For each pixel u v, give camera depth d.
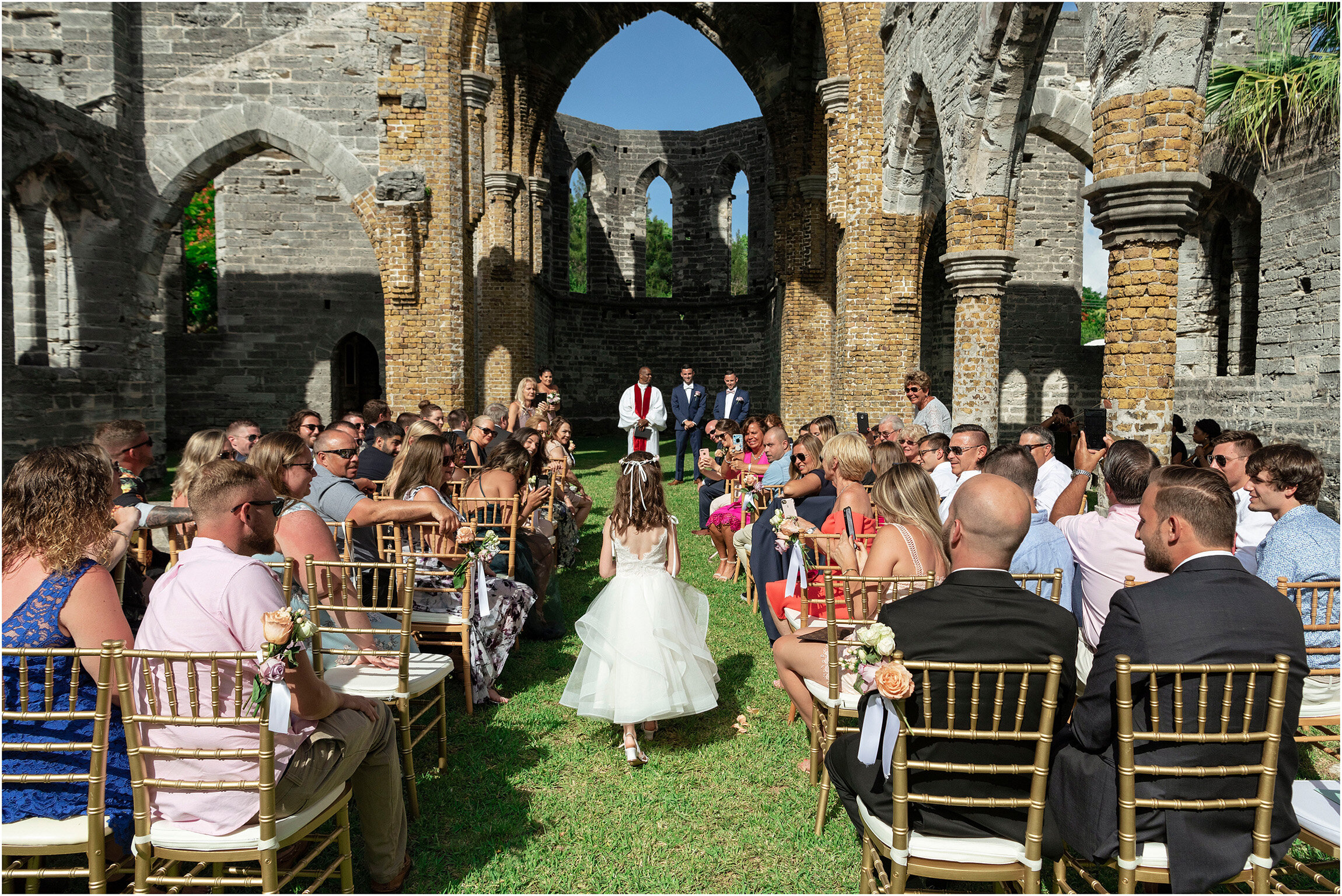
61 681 2.45
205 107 12.46
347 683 3.49
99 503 2.54
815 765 3.64
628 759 3.87
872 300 12.48
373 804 2.81
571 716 4.50
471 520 5.37
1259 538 4.18
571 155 27.34
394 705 3.63
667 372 28.88
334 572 3.79
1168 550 2.47
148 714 2.33
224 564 2.46
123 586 3.42
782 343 20.36
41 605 2.42
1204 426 8.85
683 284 28.88
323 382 21.20
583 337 27.72
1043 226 17.56
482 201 13.73
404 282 12.35
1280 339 9.99
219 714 2.28
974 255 9.23
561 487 8.06
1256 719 2.21
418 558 4.71
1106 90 5.77
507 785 3.69
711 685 4.07
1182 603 2.27
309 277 21.05
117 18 11.98
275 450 3.69
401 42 12.35
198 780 2.35
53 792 2.39
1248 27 10.45
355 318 21.17
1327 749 3.95
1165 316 5.64
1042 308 17.66
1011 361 17.72
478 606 4.44
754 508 5.97
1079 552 3.65
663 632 3.87
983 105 8.98
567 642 5.91
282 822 2.45
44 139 10.59
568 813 3.45
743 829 3.32
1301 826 2.51
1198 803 2.20
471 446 7.98
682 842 3.22
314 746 2.49
